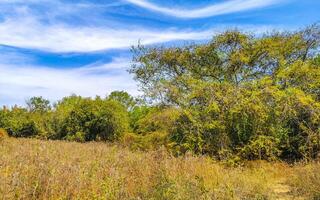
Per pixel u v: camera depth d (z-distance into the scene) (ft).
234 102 61.11
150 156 44.47
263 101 62.28
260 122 61.31
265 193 33.91
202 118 61.52
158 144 63.46
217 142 60.59
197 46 76.54
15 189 24.31
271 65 74.13
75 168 30.55
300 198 35.78
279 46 74.38
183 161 44.45
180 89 67.21
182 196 27.63
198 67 77.61
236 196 31.09
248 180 39.29
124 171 35.19
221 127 60.23
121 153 45.29
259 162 57.31
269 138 61.00
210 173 40.88
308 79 67.31
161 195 27.78
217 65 75.97
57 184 26.50
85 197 26.17
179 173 37.58
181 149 60.75
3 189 23.63
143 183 31.76
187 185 29.81
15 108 131.95
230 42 74.54
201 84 63.98
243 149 59.06
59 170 29.27
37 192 25.59
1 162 31.01
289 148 64.59
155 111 66.80
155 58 79.05
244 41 74.02
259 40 73.87
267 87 62.85
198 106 62.95
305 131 61.57
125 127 112.37
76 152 50.55
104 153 48.44
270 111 62.28
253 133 61.16
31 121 125.08
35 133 123.95
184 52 77.71
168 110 63.77
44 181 26.43
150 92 66.80
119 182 30.01
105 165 35.78
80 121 113.60
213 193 30.35
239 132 60.54
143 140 65.26
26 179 26.17
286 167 55.06
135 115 116.16
